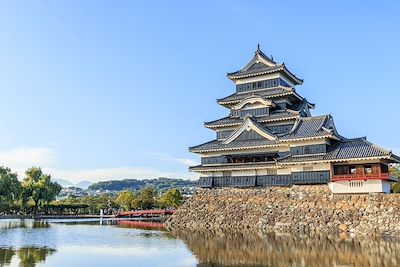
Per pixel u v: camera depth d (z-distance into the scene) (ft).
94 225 207.82
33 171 330.75
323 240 122.11
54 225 204.44
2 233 150.92
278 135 187.32
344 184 157.48
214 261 84.84
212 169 195.31
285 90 207.41
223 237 135.85
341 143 170.81
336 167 163.32
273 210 171.12
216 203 190.49
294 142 174.50
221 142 208.23
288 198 170.81
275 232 154.20
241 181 189.06
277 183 178.81
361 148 159.53
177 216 198.18
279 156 185.68
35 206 330.95
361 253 94.07
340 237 131.03
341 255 91.30
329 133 163.94
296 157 170.19
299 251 98.27
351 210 151.33
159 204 385.70
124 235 145.38
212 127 217.36
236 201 185.37
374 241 118.73
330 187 161.27
